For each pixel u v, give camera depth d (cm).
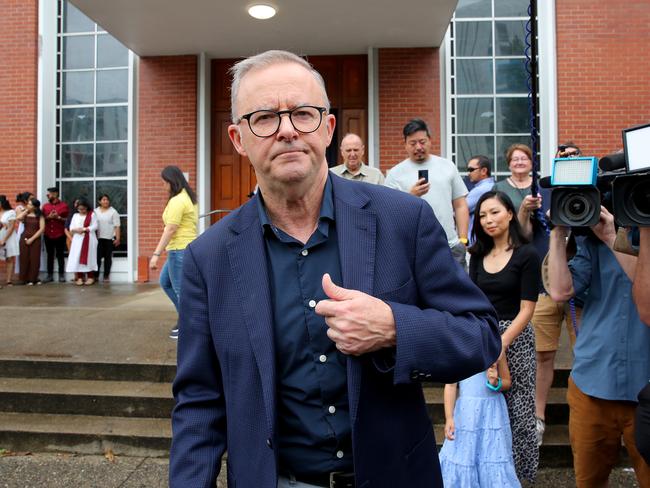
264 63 139
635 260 210
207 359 147
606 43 810
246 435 136
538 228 341
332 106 838
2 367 460
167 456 385
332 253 143
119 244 914
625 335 223
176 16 709
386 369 130
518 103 848
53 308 664
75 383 445
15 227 920
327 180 151
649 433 185
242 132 141
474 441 263
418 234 142
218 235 149
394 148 812
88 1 669
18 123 930
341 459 137
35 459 383
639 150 173
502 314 284
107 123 931
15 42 931
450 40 854
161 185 859
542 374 367
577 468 243
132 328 554
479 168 572
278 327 140
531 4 227
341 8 688
